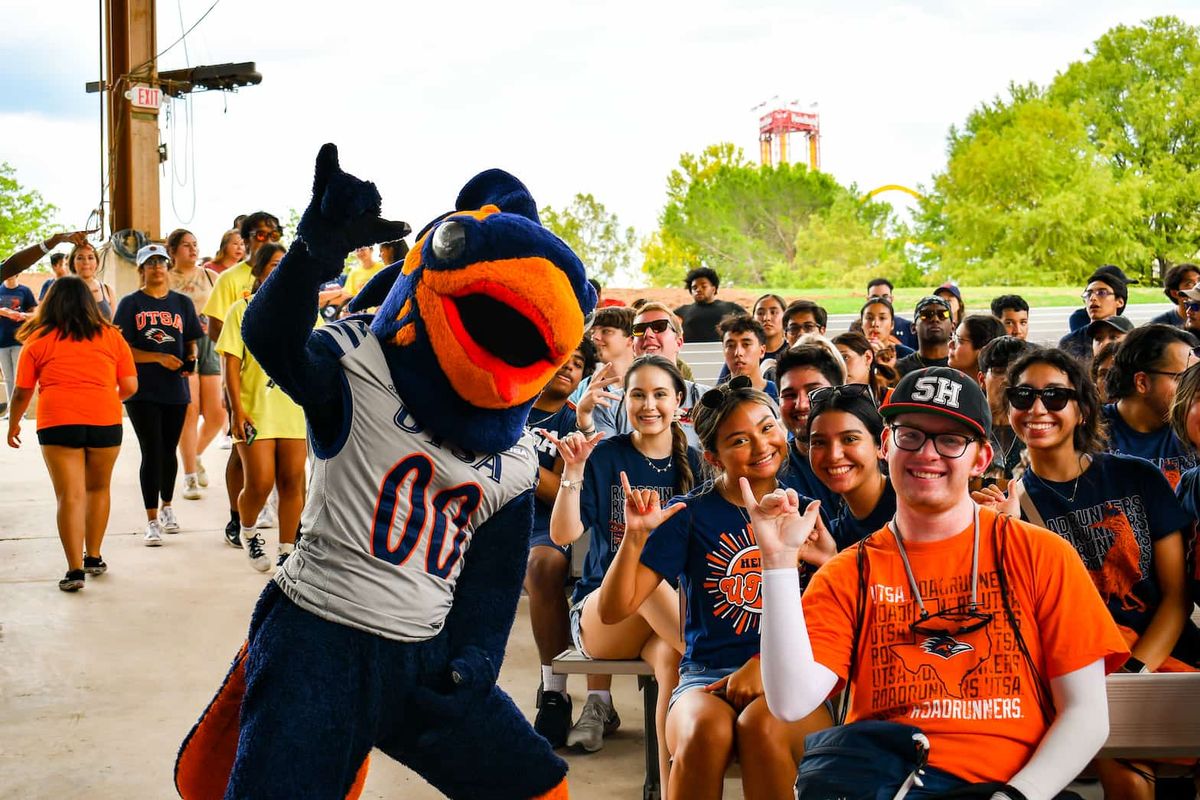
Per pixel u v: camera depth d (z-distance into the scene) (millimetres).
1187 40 47844
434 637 2865
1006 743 2549
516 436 2873
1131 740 2938
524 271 2631
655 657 3875
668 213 58406
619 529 4566
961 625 2596
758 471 3672
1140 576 3562
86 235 8242
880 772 2445
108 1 15922
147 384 7680
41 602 6371
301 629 2717
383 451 2744
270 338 2570
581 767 4316
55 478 6617
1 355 13180
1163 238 45469
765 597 2580
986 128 48844
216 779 2982
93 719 4695
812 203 57750
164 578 6875
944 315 7258
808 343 4664
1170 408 3984
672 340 6395
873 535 2752
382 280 3146
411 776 4266
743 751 3203
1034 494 3701
